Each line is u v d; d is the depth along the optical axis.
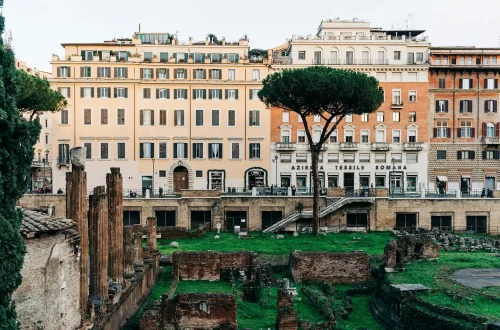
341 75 65.94
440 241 61.00
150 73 93.56
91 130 92.31
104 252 31.62
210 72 94.31
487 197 76.56
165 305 34.62
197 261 47.81
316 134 94.31
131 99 92.75
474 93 95.25
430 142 95.12
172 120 93.38
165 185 93.31
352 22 99.88
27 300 22.70
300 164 94.25
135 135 92.88
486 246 57.62
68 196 28.03
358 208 74.62
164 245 60.22
